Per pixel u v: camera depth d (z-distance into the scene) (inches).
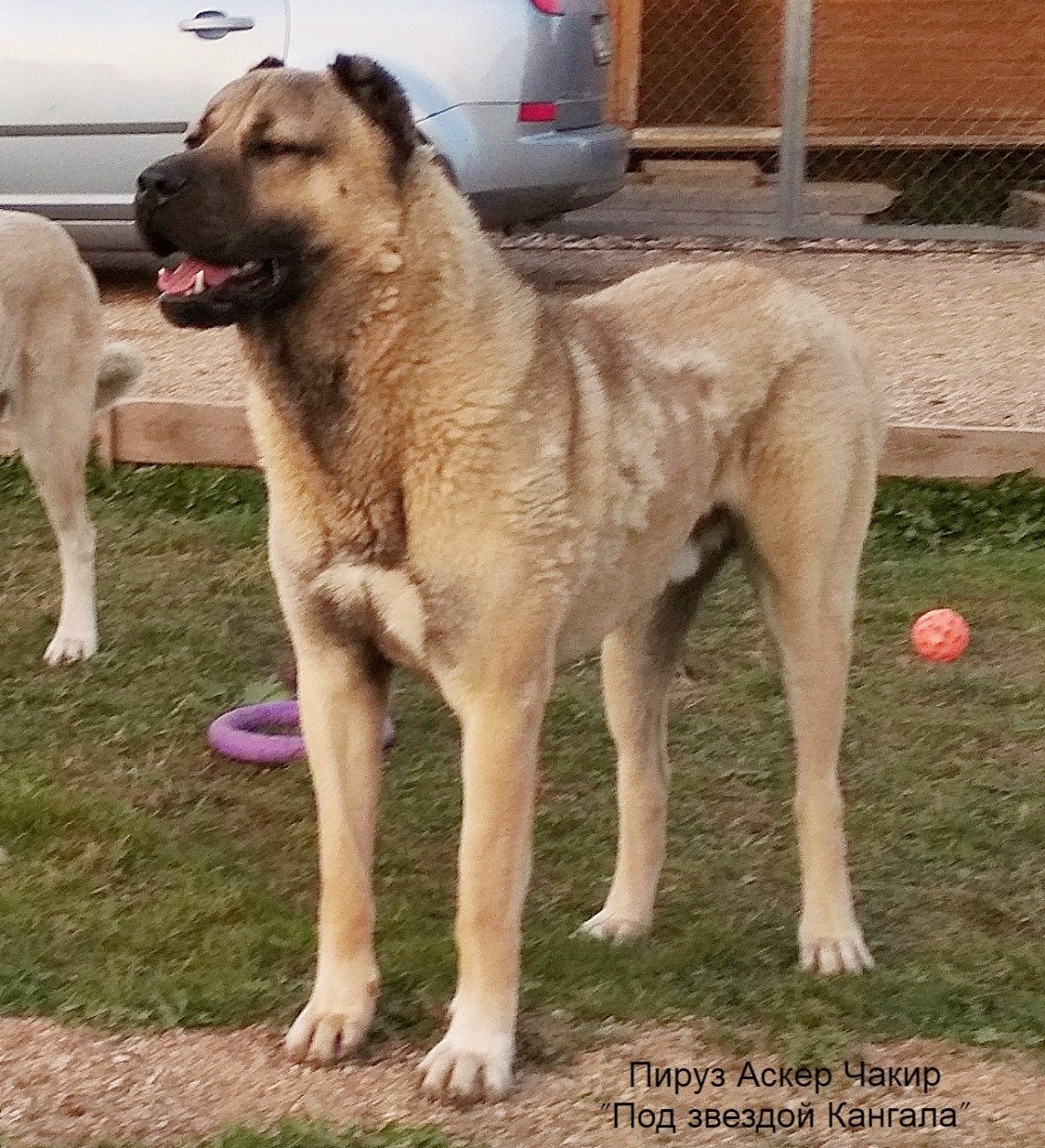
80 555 234.1
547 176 380.5
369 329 124.5
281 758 198.2
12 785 186.1
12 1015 139.3
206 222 123.1
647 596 146.2
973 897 170.6
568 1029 138.3
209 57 364.8
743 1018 141.7
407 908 164.6
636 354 142.9
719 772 200.2
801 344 152.7
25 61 369.4
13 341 224.1
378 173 124.5
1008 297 396.5
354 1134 121.5
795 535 151.4
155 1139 122.6
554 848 180.7
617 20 512.1
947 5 522.3
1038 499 275.3
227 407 291.7
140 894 165.6
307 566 130.1
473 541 125.1
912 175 525.0
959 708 217.3
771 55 526.9
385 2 365.4
